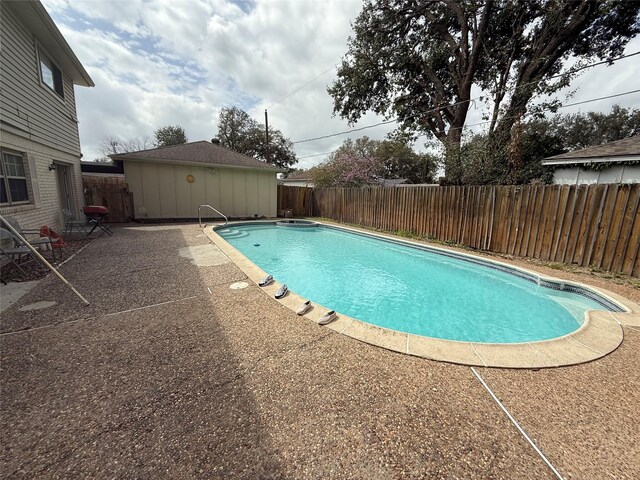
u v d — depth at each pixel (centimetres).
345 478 143
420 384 218
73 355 244
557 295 497
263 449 158
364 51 1455
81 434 165
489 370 238
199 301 368
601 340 292
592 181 1067
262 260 753
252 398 198
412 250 855
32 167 642
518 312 470
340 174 1880
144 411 183
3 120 536
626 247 514
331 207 1435
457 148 1084
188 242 732
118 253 607
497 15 1249
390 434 171
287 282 591
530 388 217
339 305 488
